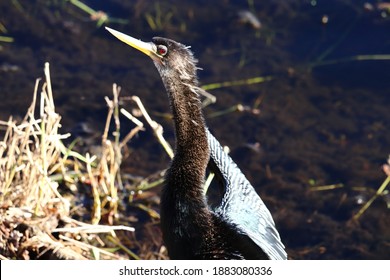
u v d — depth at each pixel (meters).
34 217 9.34
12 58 14.55
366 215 11.80
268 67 14.89
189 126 8.60
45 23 15.54
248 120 13.62
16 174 10.18
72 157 12.17
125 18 15.88
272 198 12.05
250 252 8.53
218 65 14.83
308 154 12.98
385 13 16.17
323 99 14.22
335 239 11.34
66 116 13.27
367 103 14.12
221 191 9.59
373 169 12.70
